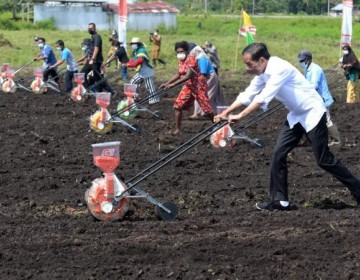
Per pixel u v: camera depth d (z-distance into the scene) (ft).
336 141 53.31
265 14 349.61
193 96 55.93
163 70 122.72
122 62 82.23
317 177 43.70
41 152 49.83
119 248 29.60
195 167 46.29
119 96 84.69
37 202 37.68
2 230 32.04
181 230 32.14
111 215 33.42
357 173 45.47
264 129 60.75
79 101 77.25
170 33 233.35
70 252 29.32
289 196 39.09
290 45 172.45
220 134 51.37
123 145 53.31
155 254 29.12
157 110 72.02
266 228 32.58
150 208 35.65
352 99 79.61
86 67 80.43
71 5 247.09
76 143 54.19
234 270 27.45
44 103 77.20
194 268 27.63
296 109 34.58
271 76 33.58
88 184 41.93
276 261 28.50
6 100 79.56
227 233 31.55
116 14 246.88
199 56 59.88
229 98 86.79
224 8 386.32
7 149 51.57
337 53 154.92
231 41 185.47
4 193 39.68
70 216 34.78
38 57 87.97
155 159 48.44
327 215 34.71
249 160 48.11
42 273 27.14
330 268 27.84
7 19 244.63
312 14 378.32
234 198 38.55
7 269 27.45
